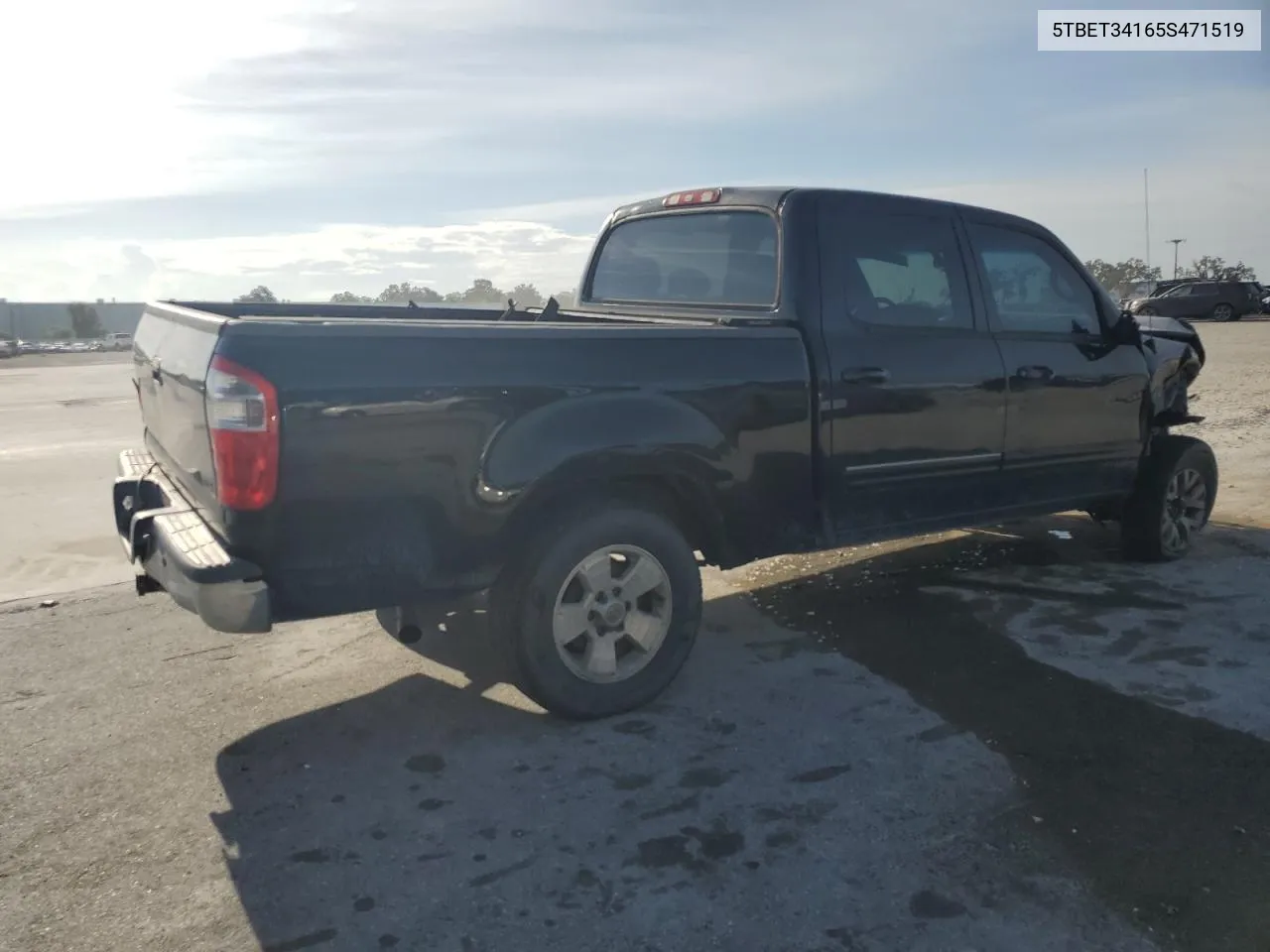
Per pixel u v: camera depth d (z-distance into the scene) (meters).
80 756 3.77
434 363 3.41
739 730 3.88
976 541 6.61
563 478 3.70
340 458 3.27
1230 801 3.29
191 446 3.52
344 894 2.88
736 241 4.73
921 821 3.20
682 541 4.05
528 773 3.57
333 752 3.76
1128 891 2.82
